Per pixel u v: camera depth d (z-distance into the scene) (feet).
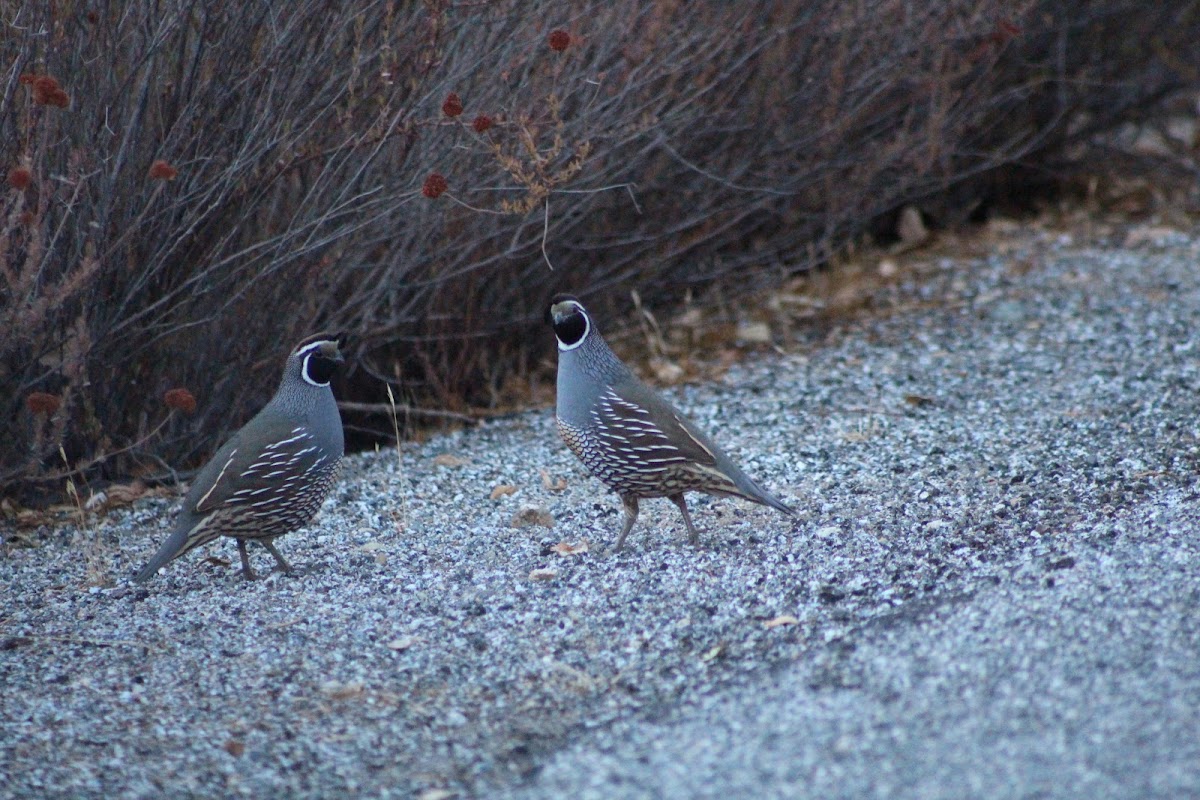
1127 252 56.03
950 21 50.93
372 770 23.45
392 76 36.55
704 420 42.60
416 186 38.93
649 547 32.71
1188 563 27.91
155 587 32.07
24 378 36.81
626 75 42.16
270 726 25.07
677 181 48.57
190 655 27.96
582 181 40.83
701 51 42.50
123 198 36.45
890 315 51.65
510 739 24.13
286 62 37.19
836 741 22.35
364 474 39.91
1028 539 31.04
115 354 37.91
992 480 35.47
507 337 47.70
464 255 41.37
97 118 35.81
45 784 23.34
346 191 36.65
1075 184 63.72
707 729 23.41
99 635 29.09
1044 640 25.05
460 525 35.19
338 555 33.50
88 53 35.58
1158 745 21.26
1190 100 64.85
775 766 21.77
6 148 34.35
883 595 28.63
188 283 36.70
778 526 33.40
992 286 53.47
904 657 25.21
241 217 37.29
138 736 24.89
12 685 26.96
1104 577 27.66
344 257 40.27
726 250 53.47
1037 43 58.29
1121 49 61.00
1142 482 34.27
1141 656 24.07
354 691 26.11
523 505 36.52
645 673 26.20
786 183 49.67
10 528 36.81
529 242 41.65
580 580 30.73
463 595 30.27
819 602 28.58
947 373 45.19
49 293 32.68
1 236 32.14
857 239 59.57
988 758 21.34
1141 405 40.47
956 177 53.52
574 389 32.37
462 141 38.93
